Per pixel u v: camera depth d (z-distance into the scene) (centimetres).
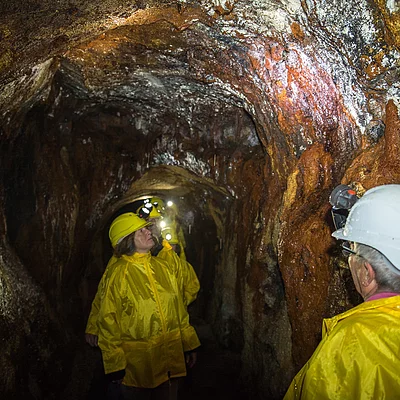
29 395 330
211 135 481
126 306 290
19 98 339
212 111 451
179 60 350
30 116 399
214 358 508
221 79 360
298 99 290
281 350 351
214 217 618
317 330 277
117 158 521
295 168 321
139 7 237
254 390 402
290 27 245
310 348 286
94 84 412
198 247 750
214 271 639
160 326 292
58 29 236
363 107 239
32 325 378
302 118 299
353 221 118
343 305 252
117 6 229
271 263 387
